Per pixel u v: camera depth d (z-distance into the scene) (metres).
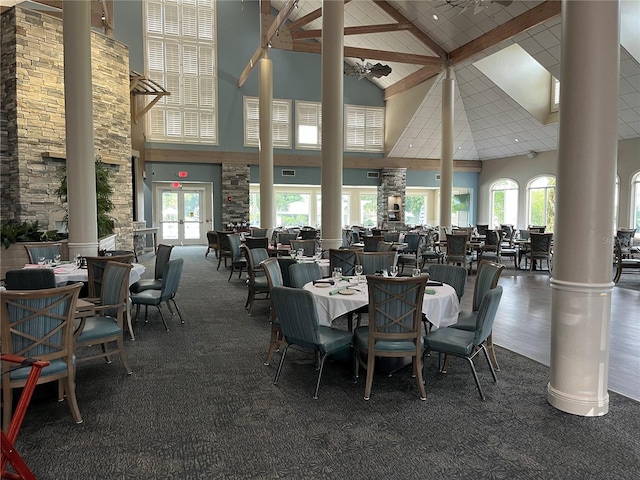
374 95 14.95
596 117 2.62
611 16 2.60
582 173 2.66
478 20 9.35
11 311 2.39
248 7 13.77
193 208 14.01
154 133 13.15
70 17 5.22
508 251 9.59
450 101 11.12
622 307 5.66
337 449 2.33
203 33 13.45
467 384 3.19
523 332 4.54
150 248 13.15
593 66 2.60
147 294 4.53
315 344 2.96
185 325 4.77
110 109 8.88
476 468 2.16
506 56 11.25
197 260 10.50
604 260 2.67
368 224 16.36
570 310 2.71
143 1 12.91
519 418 2.67
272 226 11.24
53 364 2.53
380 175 15.36
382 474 2.11
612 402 2.88
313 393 3.03
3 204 7.48
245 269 8.77
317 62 14.45
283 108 14.20
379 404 2.86
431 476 2.10
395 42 11.70
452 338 3.06
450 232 11.35
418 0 9.49
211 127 13.59
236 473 2.12
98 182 7.48
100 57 8.61
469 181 16.20
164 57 13.14
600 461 2.22
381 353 2.91
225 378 3.30
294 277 4.07
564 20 2.72
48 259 5.46
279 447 2.35
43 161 7.62
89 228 5.45
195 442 2.40
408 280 2.82
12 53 7.32
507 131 13.27
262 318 5.07
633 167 11.02
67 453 2.28
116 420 2.64
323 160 5.82
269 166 11.09
